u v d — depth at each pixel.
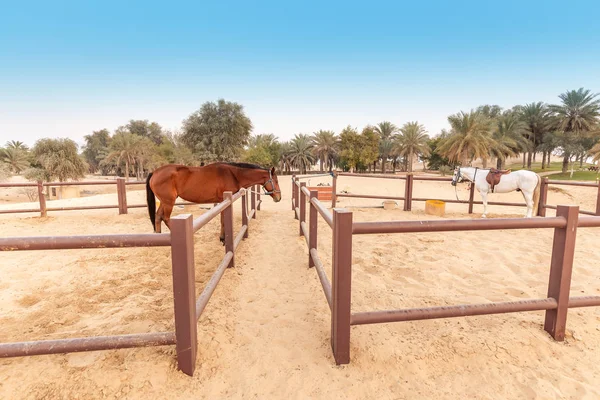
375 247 5.16
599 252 4.91
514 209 13.08
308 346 2.40
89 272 3.96
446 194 20.88
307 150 67.50
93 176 75.81
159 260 4.45
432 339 2.45
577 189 21.66
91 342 1.89
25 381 1.91
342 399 1.88
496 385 1.99
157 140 81.31
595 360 2.22
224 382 2.00
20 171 49.00
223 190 5.49
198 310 2.17
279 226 7.06
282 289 3.53
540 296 3.30
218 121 44.81
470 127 38.84
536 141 52.25
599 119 44.28
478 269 4.18
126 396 1.83
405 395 1.91
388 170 77.06
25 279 3.71
